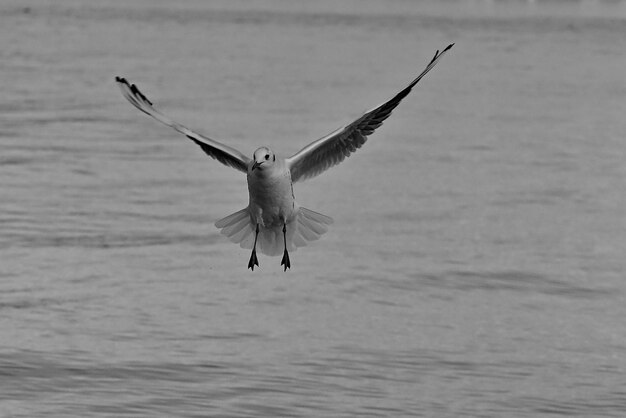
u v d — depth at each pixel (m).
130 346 14.83
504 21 86.88
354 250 20.61
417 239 21.56
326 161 9.61
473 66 55.75
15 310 16.19
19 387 13.21
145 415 12.56
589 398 13.59
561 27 81.56
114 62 53.16
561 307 17.45
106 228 21.28
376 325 16.22
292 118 36.66
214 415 12.61
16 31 67.12
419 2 118.75
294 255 20.17
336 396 13.29
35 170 26.53
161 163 28.28
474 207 24.39
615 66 56.44
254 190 9.63
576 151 31.69
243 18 85.50
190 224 21.91
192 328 15.71
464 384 13.90
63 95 40.91
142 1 105.00
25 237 20.30
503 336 15.88
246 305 16.95
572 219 23.39
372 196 25.55
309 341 15.36
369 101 42.09
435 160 30.17
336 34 73.62
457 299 17.75
